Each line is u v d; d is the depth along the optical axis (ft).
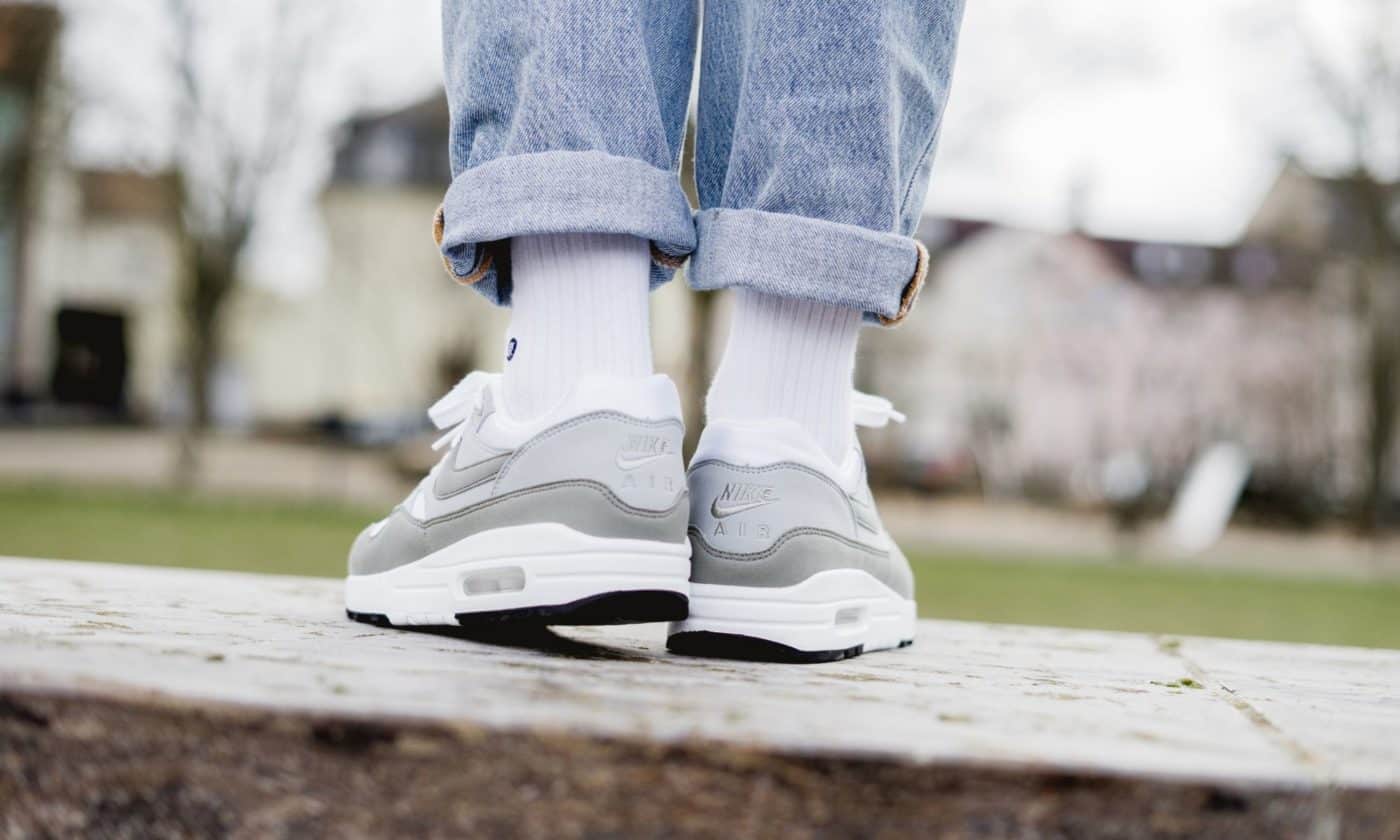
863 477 3.82
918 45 3.44
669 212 3.30
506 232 3.22
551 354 3.44
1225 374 87.40
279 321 90.33
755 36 3.39
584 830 2.13
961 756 2.13
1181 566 48.24
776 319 3.61
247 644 2.95
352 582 3.80
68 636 2.82
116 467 66.54
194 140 51.26
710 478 3.52
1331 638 19.94
